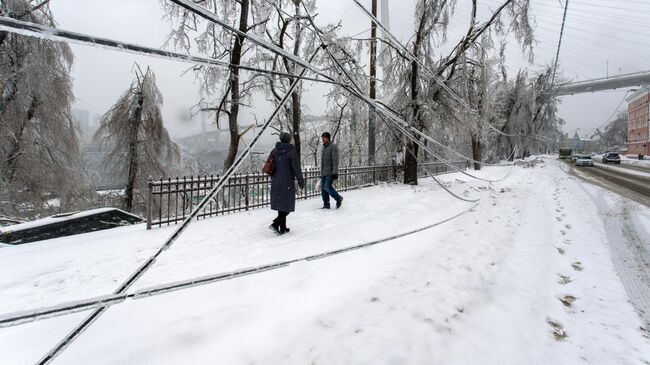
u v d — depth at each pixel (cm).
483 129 1434
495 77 1477
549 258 448
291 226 602
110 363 201
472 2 1263
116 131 1611
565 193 1137
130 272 400
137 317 255
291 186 537
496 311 295
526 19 1197
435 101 1330
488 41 1282
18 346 223
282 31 1169
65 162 1405
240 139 1223
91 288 358
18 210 1247
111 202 1603
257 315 259
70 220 621
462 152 2778
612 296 337
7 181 1230
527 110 3544
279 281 320
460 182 1464
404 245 479
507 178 1825
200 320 246
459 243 483
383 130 1498
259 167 1625
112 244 504
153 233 570
